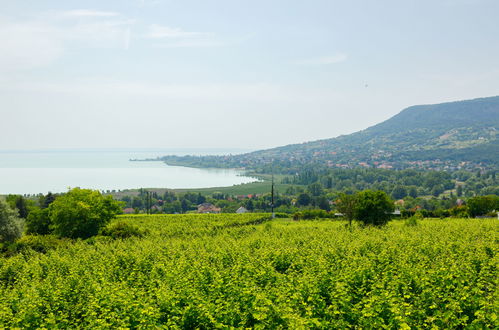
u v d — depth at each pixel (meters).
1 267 29.41
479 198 78.12
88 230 49.88
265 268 22.25
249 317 14.56
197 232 51.19
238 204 170.12
